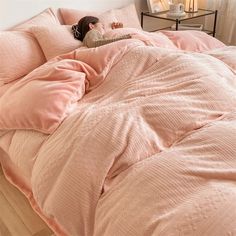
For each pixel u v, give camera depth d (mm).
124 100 1438
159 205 923
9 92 1667
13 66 1928
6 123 1529
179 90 1449
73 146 1202
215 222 806
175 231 827
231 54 1979
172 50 1874
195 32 2551
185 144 1147
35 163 1304
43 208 1239
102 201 1063
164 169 1011
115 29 2248
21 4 2273
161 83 1537
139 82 1558
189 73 1559
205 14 2969
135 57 1731
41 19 2309
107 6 2787
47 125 1375
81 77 1609
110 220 987
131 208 958
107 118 1264
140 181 1007
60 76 1594
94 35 2061
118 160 1121
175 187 951
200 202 872
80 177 1124
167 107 1314
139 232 898
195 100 1374
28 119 1433
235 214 811
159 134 1241
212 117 1308
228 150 1048
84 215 1104
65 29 2184
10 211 1674
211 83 1470
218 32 3182
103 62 1698
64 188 1145
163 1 3156
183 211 864
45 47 2047
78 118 1327
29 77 1668
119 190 1037
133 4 2916
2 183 1871
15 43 1984
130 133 1186
